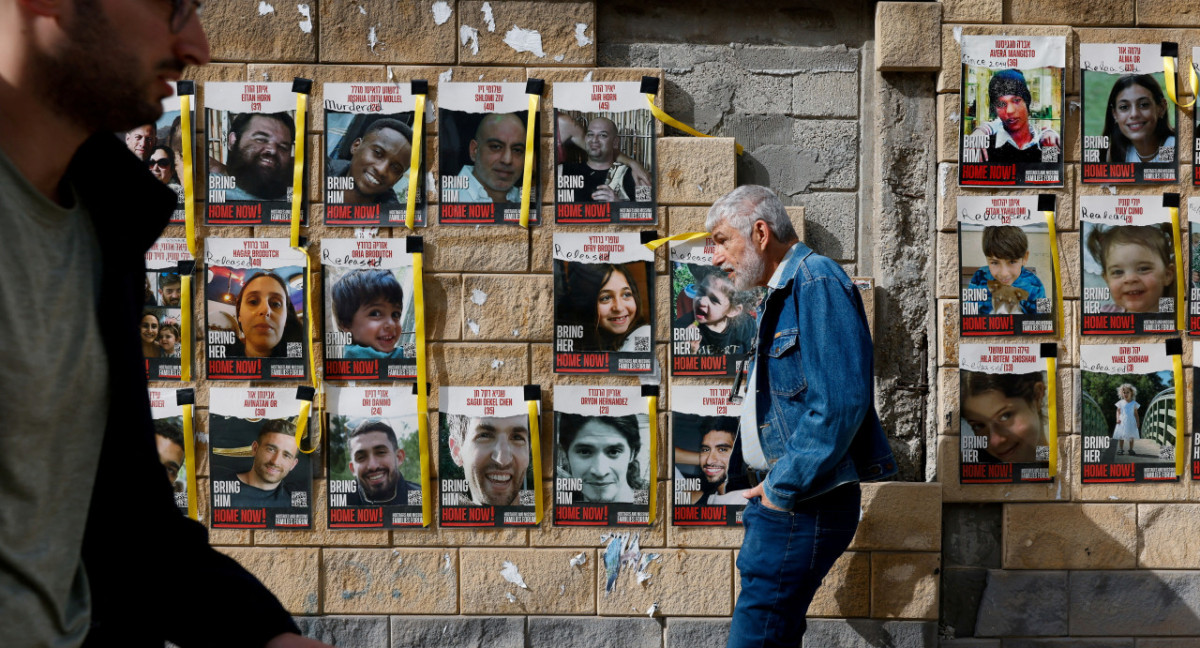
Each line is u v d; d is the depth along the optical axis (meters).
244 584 1.66
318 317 4.02
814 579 3.27
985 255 4.07
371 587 4.05
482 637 4.05
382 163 4.01
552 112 4.02
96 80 1.34
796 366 3.28
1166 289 4.07
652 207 4.03
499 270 4.02
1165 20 4.08
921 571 4.00
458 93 4.01
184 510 4.03
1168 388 4.09
